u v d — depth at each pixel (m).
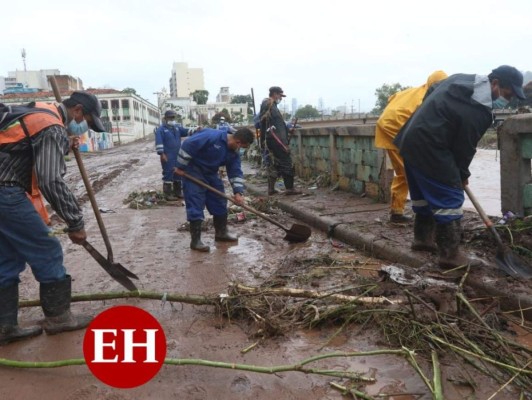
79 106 3.68
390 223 6.27
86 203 10.77
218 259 5.68
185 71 150.25
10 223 3.37
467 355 3.10
